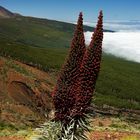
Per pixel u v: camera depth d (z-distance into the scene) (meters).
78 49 6.20
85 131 6.25
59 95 6.23
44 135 6.33
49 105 75.12
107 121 73.12
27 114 60.06
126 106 158.75
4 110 55.88
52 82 115.94
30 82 82.69
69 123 6.26
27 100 71.62
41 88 83.75
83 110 6.16
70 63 6.20
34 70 121.12
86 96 6.11
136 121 103.81
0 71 81.19
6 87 73.81
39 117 60.69
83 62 6.06
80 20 6.21
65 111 6.28
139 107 163.00
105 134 32.19
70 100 6.21
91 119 6.26
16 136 30.23
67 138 6.20
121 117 108.75
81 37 6.21
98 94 179.38
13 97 70.06
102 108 143.62
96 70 6.05
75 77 6.20
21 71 100.75
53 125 6.33
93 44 6.00
